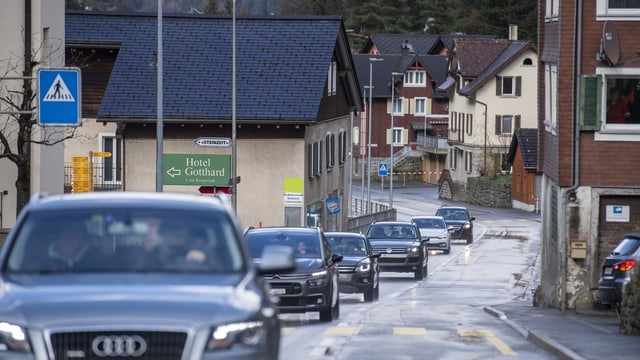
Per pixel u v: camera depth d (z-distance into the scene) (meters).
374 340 42.59
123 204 21.84
